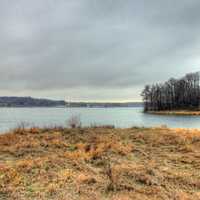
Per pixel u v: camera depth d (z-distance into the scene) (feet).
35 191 15.60
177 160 23.75
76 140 31.48
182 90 304.30
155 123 108.99
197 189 16.80
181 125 100.58
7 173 18.13
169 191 16.21
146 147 29.04
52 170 19.70
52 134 34.47
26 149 26.32
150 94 305.12
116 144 28.81
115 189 16.21
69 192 15.61
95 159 23.62
